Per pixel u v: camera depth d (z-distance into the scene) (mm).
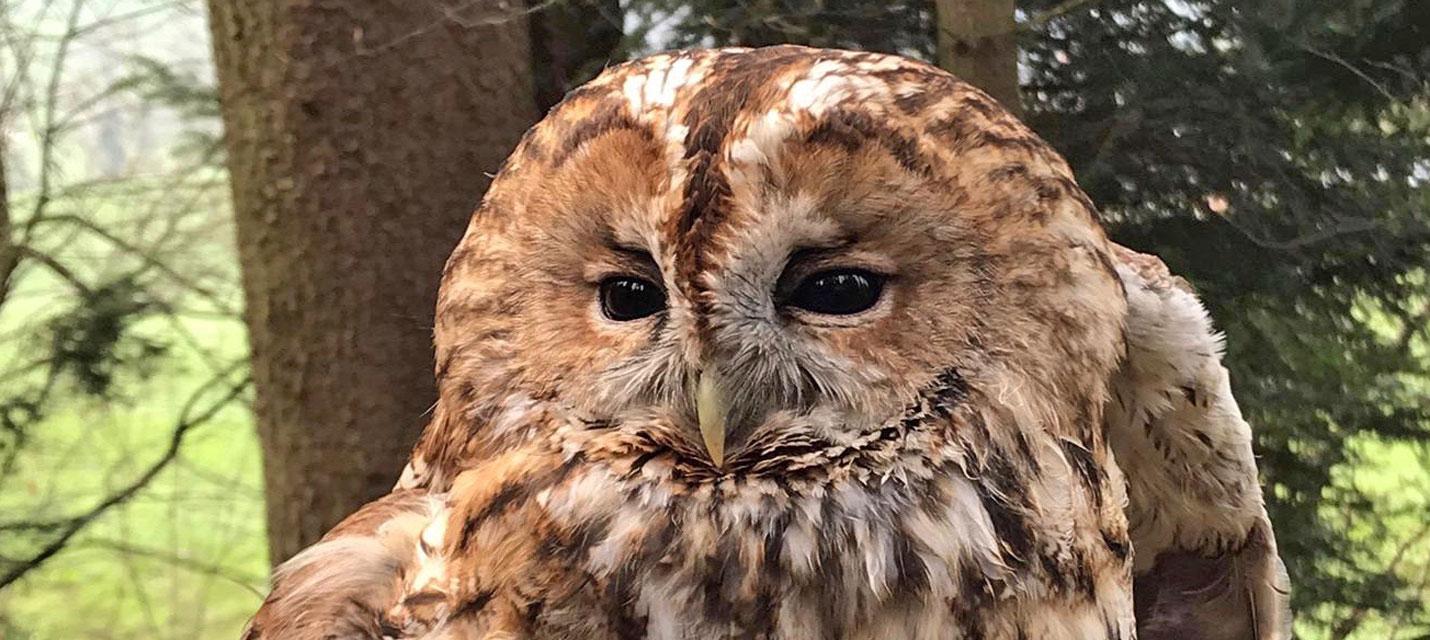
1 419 862
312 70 490
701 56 260
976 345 253
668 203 243
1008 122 257
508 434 268
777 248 245
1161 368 330
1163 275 332
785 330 254
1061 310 257
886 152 238
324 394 505
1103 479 278
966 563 252
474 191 504
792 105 239
